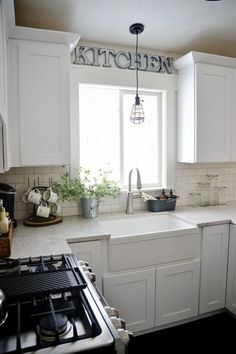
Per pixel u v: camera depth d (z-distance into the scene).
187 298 2.10
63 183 2.24
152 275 1.95
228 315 2.30
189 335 2.05
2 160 1.44
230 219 2.19
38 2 1.72
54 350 0.71
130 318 1.92
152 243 1.94
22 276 1.08
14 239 1.68
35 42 1.80
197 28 2.12
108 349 0.73
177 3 1.75
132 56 2.43
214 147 2.44
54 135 1.89
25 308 0.91
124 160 2.57
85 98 2.42
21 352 0.70
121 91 2.50
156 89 2.54
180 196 2.73
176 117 2.63
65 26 2.06
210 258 2.16
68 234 1.79
